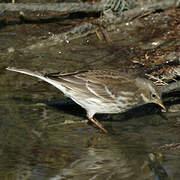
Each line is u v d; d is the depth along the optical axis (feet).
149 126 38.11
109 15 57.11
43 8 55.62
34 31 55.62
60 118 39.01
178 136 35.78
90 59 49.78
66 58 50.19
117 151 33.47
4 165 31.14
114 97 39.93
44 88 43.73
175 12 58.49
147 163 31.45
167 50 50.60
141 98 40.65
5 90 42.91
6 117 38.22
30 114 39.01
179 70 44.34
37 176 29.86
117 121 39.83
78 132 36.81
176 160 31.63
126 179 29.60
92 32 55.31
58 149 33.50
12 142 34.32
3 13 57.52
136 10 57.52
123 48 51.90
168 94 42.47
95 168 30.96
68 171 30.45
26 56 50.52
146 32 54.95
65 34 54.08
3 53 50.98
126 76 41.29
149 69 46.47
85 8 56.75
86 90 39.73
